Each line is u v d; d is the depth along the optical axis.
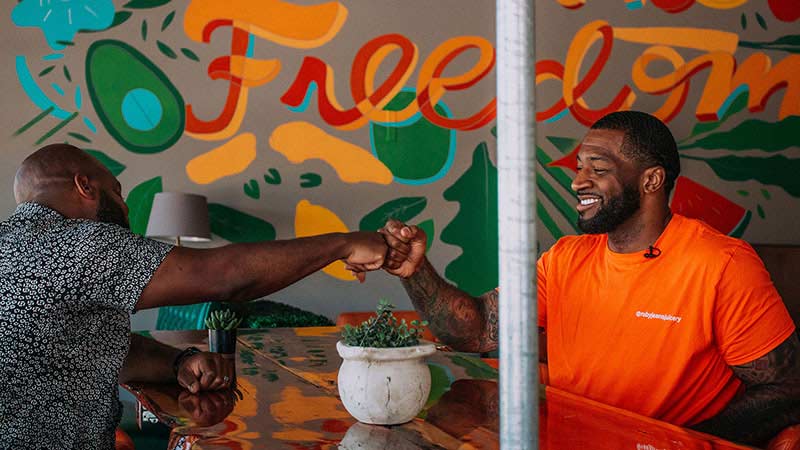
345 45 5.65
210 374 1.68
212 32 5.45
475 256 5.83
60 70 5.23
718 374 1.86
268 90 5.54
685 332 1.84
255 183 5.52
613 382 1.92
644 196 1.92
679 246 1.89
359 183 5.68
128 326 1.44
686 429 1.35
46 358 1.35
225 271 1.35
